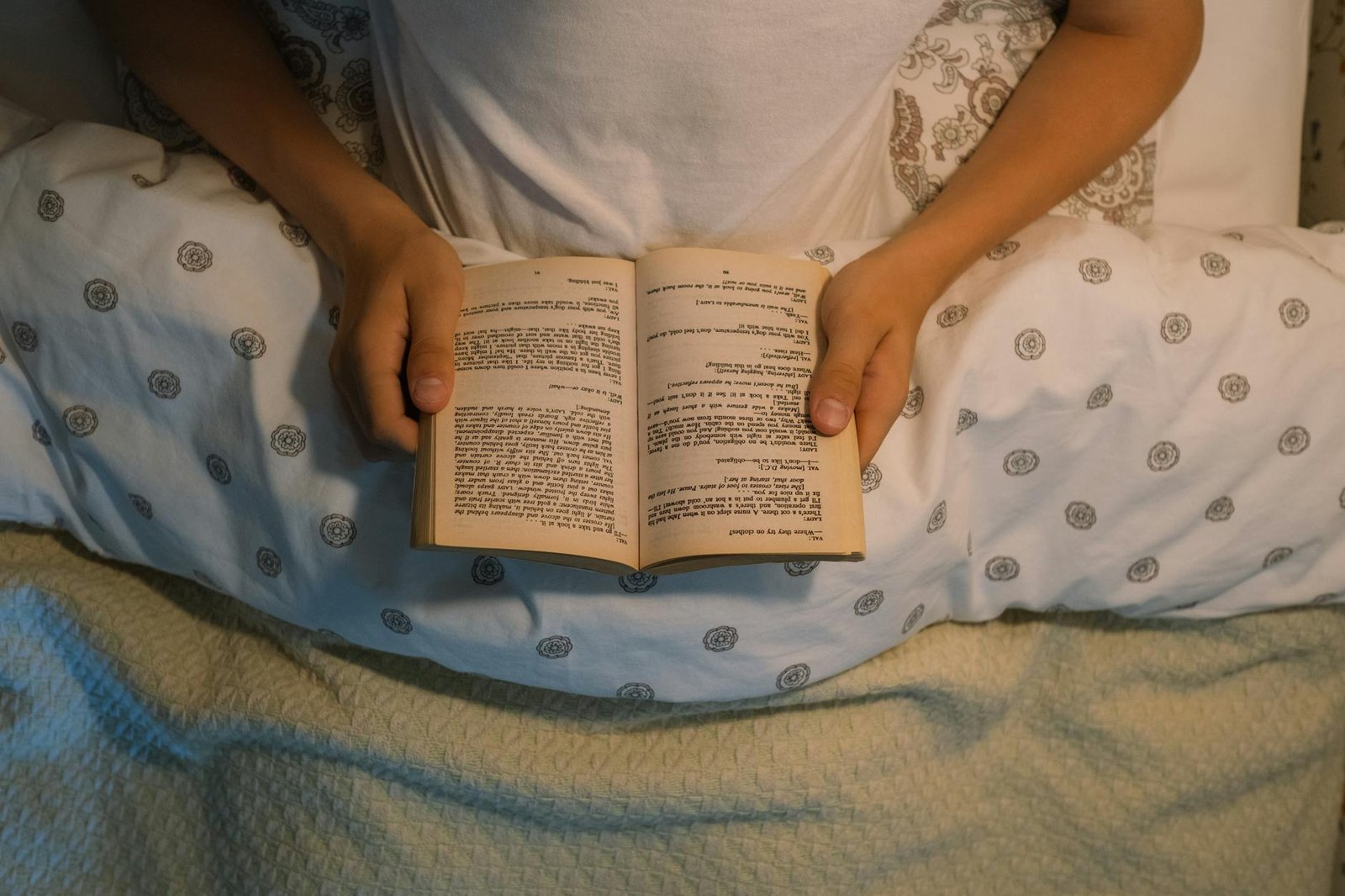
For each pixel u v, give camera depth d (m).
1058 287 0.72
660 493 0.58
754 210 0.69
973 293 0.73
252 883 0.76
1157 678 0.85
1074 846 0.86
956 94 0.84
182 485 0.71
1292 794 0.89
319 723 0.73
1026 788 0.85
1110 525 0.76
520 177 0.68
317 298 0.71
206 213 0.70
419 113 0.72
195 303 0.68
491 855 0.76
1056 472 0.74
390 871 0.75
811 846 0.78
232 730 0.75
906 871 0.81
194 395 0.70
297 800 0.75
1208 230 0.84
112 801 0.79
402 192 0.79
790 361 0.62
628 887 0.78
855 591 0.69
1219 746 0.85
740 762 0.75
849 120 0.69
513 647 0.68
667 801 0.75
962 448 0.71
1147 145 0.92
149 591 0.79
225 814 0.77
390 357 0.62
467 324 0.62
